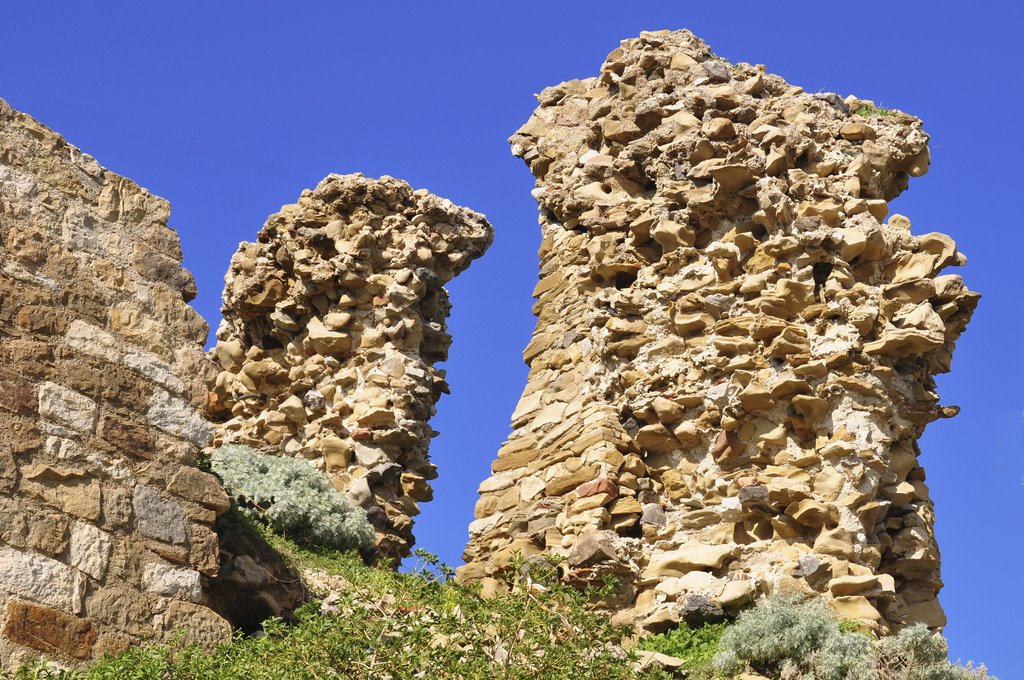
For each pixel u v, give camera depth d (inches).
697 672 547.5
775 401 634.8
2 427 467.5
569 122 788.0
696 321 664.4
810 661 533.3
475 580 662.5
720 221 687.1
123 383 506.6
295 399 777.6
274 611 552.7
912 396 647.1
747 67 743.1
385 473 741.9
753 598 593.6
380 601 507.2
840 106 710.5
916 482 644.7
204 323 541.3
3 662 438.3
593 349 695.7
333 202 813.2
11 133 514.0
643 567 625.6
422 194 821.2
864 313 639.8
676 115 717.3
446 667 458.9
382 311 784.9
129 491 492.4
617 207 727.1
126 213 537.6
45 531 464.1
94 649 461.1
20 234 499.5
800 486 612.1
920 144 696.4
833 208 661.9
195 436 520.7
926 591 625.3
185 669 450.0
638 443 660.7
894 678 525.0
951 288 654.5
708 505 632.4
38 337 490.3
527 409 715.4
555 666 462.0
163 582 489.1
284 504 673.6
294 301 796.0
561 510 658.8
